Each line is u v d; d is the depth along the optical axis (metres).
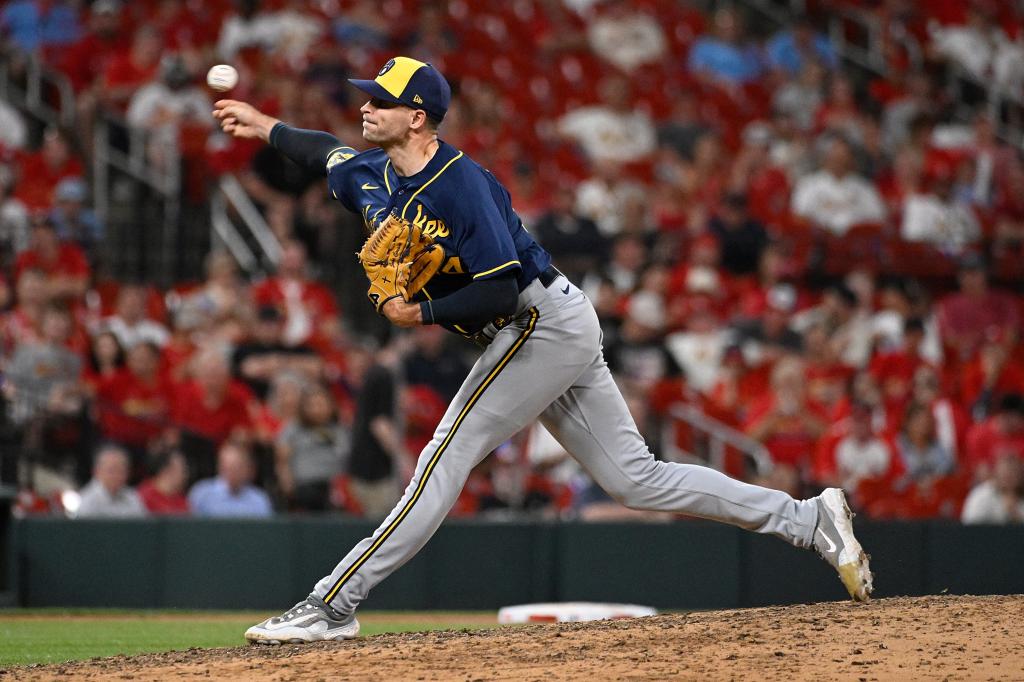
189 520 26.53
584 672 12.91
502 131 48.56
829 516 15.82
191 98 43.06
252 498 29.55
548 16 58.31
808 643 13.88
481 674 12.96
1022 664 12.92
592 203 44.91
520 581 27.19
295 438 30.94
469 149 46.22
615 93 50.25
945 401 35.97
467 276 14.62
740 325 39.66
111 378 31.70
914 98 57.22
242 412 32.50
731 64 57.06
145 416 31.50
